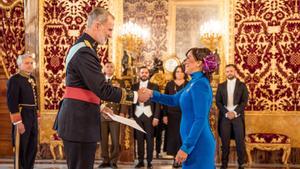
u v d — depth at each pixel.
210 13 7.53
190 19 7.64
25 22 7.36
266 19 7.20
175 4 7.68
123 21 7.64
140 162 6.64
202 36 7.44
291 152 7.11
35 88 5.26
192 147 3.07
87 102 2.89
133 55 7.60
